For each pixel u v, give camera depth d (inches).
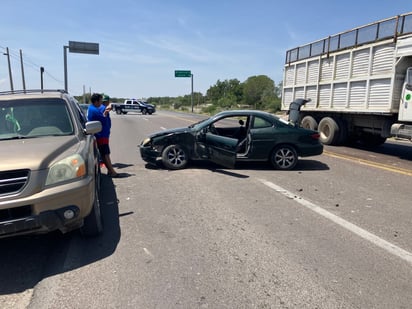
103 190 259.3
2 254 156.0
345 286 127.3
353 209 216.4
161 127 896.9
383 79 408.8
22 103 197.5
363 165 371.2
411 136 384.8
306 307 114.6
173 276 133.6
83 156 156.5
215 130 335.9
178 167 335.0
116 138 633.0
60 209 140.8
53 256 153.1
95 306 115.0
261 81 2945.4
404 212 211.5
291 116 562.3
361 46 441.1
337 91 496.7
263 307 114.4
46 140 170.4
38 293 123.8
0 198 132.0
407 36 372.2
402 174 323.9
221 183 282.5
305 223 191.0
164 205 221.9
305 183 285.4
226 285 127.3
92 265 143.3
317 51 547.2
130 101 1924.2
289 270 138.6
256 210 212.8
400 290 125.0
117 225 187.5
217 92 3811.5
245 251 155.5
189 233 175.9
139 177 302.8
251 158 338.6
